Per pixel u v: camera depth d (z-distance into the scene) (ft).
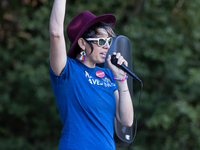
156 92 42.16
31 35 42.98
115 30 41.86
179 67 41.32
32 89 41.29
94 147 11.99
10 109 40.50
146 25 42.11
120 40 19.92
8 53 42.01
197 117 39.93
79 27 13.53
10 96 42.22
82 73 12.73
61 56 11.82
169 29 40.19
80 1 42.22
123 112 13.73
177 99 41.86
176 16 42.06
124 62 13.61
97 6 41.86
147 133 42.11
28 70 38.96
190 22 41.98
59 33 11.50
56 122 42.14
